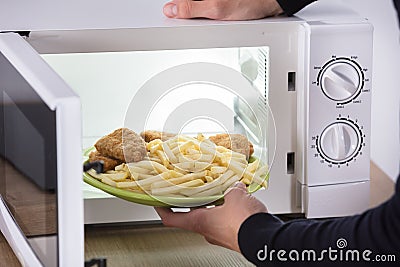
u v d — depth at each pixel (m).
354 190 1.53
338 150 1.50
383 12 1.94
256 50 1.54
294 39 1.49
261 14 1.53
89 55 1.52
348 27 1.47
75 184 1.06
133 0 1.67
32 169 1.18
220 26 1.46
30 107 1.15
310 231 1.20
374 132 2.05
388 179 1.69
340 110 1.50
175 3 1.54
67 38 1.44
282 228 1.22
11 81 1.26
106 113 1.56
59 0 1.67
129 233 1.51
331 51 1.47
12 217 1.34
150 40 1.46
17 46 1.27
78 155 1.06
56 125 1.04
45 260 1.15
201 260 1.41
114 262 1.40
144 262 1.40
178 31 1.46
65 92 1.06
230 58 1.57
